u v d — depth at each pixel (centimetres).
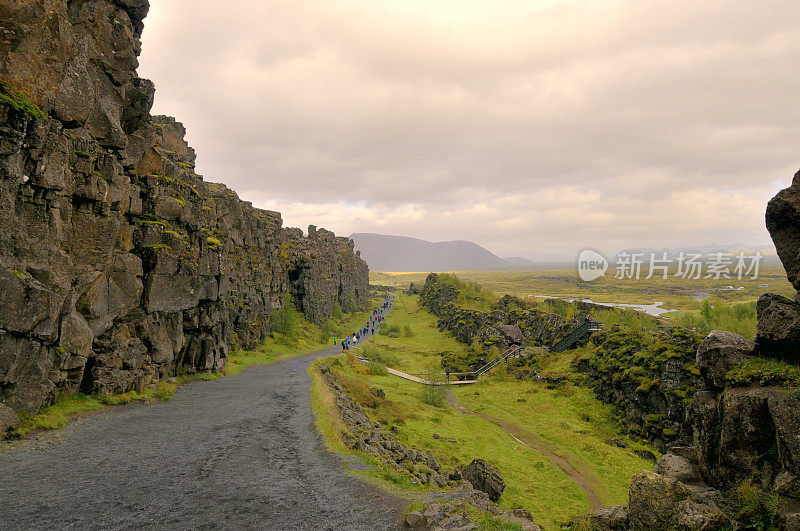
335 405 3434
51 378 2636
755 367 1381
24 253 2384
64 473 1875
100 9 3194
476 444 3791
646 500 1299
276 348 7200
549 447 3950
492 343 7706
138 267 3519
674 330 4422
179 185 4222
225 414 3086
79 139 2927
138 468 1995
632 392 4338
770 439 1248
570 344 6500
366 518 1579
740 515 1187
